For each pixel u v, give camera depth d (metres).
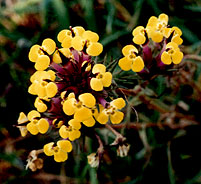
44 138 0.23
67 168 0.29
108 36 0.29
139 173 0.28
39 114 0.19
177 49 0.19
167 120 0.28
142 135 0.27
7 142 0.30
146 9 0.30
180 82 0.26
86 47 0.18
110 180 0.29
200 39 0.30
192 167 0.28
